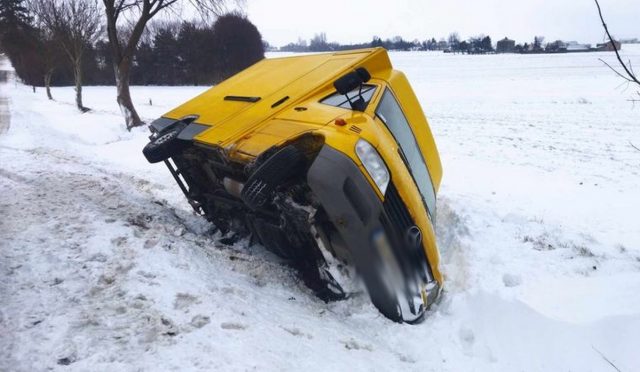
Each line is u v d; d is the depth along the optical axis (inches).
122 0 753.0
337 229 146.4
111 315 130.2
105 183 277.3
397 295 152.7
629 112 890.7
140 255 164.4
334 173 142.7
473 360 138.7
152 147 195.2
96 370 107.3
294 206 154.0
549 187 413.1
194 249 180.9
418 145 209.9
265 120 177.9
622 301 158.1
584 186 419.8
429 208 195.5
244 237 216.2
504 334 148.1
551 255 217.2
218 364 112.8
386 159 156.6
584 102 1067.9
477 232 244.1
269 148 154.1
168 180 367.2
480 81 1809.8
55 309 130.6
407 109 213.2
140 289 143.8
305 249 174.2
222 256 184.7
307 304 163.3
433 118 908.0
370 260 146.3
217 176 199.6
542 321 148.9
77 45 1141.1
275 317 144.3
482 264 201.8
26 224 187.6
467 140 665.0
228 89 226.7
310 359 122.6
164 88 2482.8
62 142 568.4
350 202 143.0
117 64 752.3
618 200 375.6
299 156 149.7
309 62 228.8
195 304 139.7
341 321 155.2
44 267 152.4
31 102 1343.5
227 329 129.0
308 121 166.1
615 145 609.9
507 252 219.3
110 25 750.5
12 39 2194.9
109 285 146.9
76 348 114.3
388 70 219.8
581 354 133.0
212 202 215.2
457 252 220.4
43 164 330.6
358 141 151.9
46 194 238.5
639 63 2349.9
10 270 147.9
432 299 168.1
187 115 211.8
